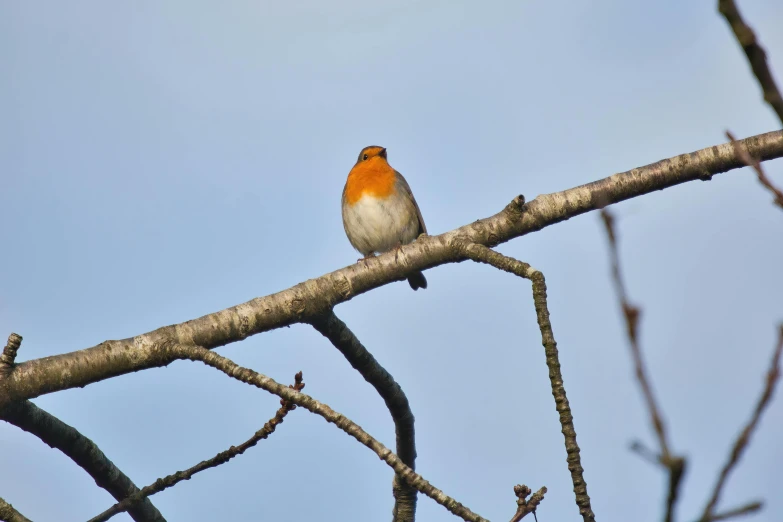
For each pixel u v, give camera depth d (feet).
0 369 31.83
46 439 34.19
